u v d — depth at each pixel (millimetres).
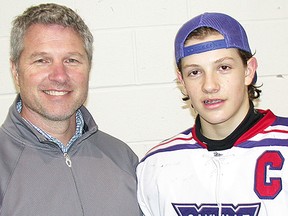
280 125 1240
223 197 1193
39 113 1323
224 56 1172
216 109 1186
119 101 1765
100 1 1751
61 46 1287
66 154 1330
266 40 1768
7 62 1754
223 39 1180
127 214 1325
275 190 1159
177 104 1765
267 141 1213
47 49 1280
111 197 1319
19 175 1253
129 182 1370
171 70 1764
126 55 1764
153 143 1767
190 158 1281
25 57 1300
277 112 1763
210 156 1249
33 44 1288
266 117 1254
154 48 1764
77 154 1352
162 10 1758
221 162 1227
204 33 1187
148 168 1343
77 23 1329
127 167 1405
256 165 1194
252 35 1767
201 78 1188
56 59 1290
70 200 1268
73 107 1321
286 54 1758
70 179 1293
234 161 1216
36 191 1246
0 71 1755
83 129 1426
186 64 1204
